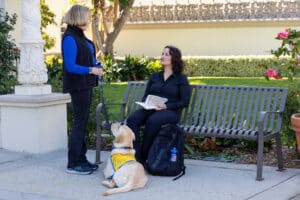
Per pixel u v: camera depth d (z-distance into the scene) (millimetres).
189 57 22203
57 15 22969
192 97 8398
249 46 23875
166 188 7137
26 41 8742
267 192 6961
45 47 20312
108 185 7223
